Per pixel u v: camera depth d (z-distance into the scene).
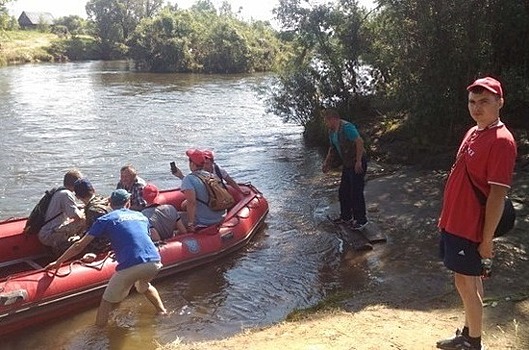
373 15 14.70
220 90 28.78
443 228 3.71
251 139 15.78
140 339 5.11
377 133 13.36
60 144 14.79
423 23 10.92
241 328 5.29
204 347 4.66
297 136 16.16
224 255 7.14
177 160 13.17
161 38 44.47
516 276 5.76
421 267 6.44
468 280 3.69
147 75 39.31
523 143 10.56
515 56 11.52
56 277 5.59
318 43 15.34
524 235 6.89
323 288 6.16
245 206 8.11
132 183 7.03
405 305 5.36
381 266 6.59
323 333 4.66
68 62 53.44
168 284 6.36
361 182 7.74
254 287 6.25
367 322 4.86
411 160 11.64
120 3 61.56
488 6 10.94
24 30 72.62
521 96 10.41
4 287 5.28
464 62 10.76
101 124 17.91
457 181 3.59
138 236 5.41
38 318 5.43
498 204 3.35
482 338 4.24
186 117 19.56
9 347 5.01
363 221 7.87
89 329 5.32
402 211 8.56
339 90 15.36
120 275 5.30
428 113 11.18
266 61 46.03
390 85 13.48
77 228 6.36
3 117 19.02
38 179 11.42
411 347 4.21
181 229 7.05
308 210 9.13
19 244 6.59
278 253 7.26
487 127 3.43
